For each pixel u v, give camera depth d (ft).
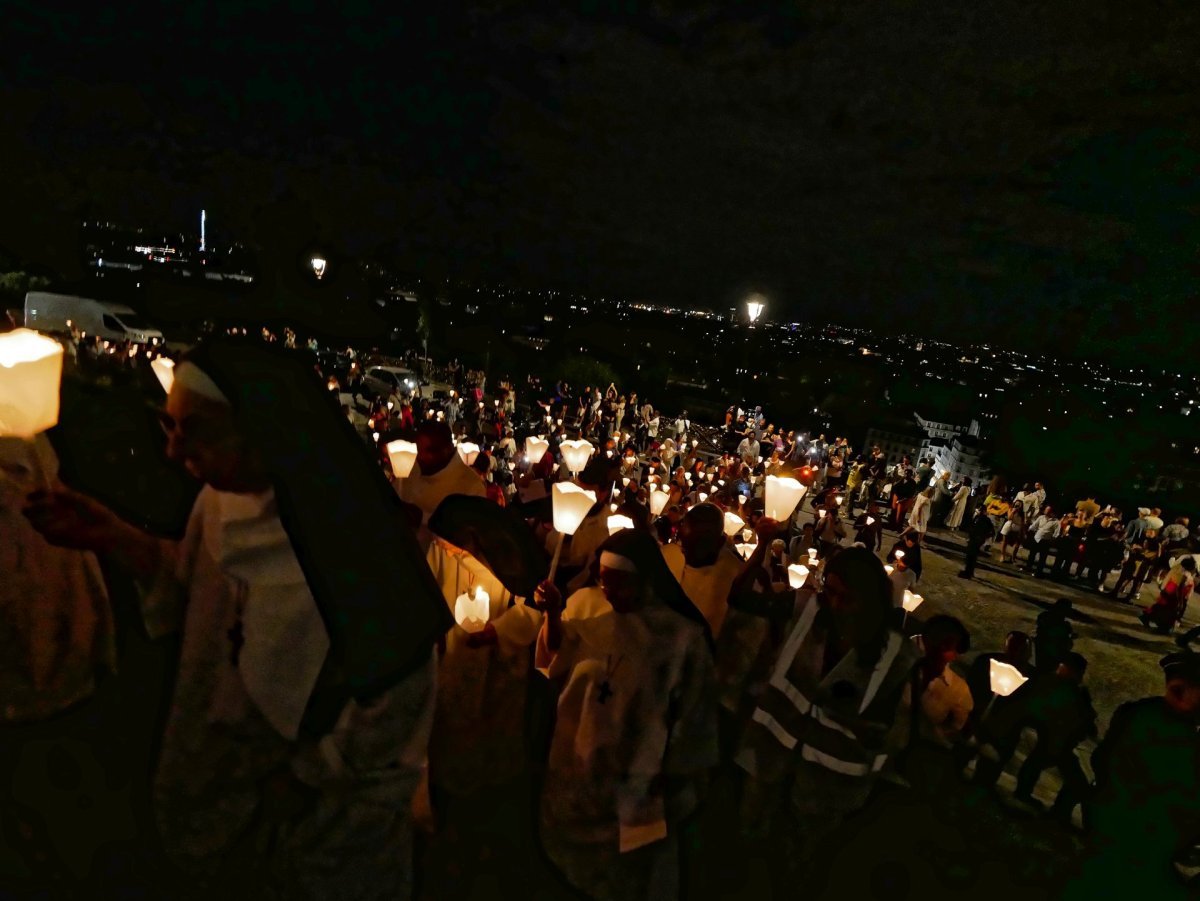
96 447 25.93
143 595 6.19
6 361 5.76
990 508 55.88
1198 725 10.21
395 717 5.96
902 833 12.86
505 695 10.36
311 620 5.51
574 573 14.60
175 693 6.00
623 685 8.50
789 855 10.68
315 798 6.14
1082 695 14.33
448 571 10.41
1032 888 12.12
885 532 56.18
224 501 5.57
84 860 7.73
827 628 10.13
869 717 10.06
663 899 8.96
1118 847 10.60
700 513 12.17
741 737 10.82
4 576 6.87
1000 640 33.81
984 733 14.42
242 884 6.95
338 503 5.66
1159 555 43.96
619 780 8.64
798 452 78.13
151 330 47.55
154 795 6.27
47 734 9.31
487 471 19.20
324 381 5.91
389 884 6.51
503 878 9.36
